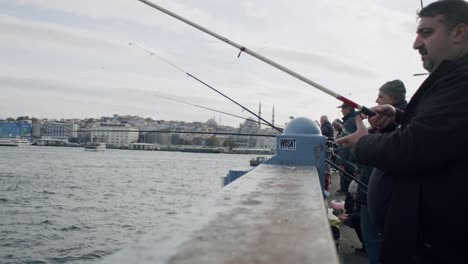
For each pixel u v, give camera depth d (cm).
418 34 199
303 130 391
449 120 163
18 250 1902
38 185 4638
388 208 195
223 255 99
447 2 188
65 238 2175
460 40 185
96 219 2747
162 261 93
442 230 168
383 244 184
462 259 167
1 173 5959
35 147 17838
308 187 215
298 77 351
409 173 173
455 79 170
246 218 140
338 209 546
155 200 3759
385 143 179
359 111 285
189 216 143
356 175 511
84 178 5675
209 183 5559
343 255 422
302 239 115
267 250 104
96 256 1828
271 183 231
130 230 2425
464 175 164
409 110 194
